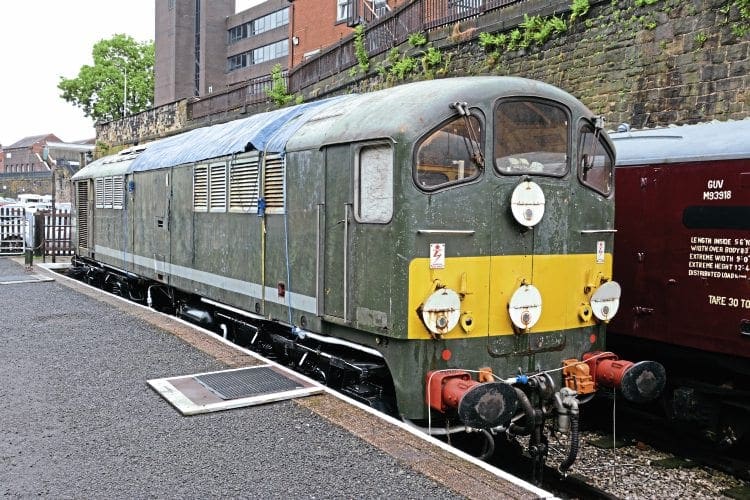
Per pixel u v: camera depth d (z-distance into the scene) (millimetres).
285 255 7441
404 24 16516
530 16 12734
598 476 6348
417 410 5676
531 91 6105
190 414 5988
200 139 10508
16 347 8562
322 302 6699
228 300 8984
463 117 5801
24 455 5137
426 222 5637
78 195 17234
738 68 9477
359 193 6125
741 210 6461
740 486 6164
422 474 4758
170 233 11047
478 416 5309
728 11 9594
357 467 4883
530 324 6016
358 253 6102
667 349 7371
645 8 10742
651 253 7355
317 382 6887
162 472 4824
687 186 6984
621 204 7684
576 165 6391
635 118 10969
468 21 14273
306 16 27344
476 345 5863
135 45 54844
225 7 53156
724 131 6926
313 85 21781
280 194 7512
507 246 5984
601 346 6625
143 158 12664
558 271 6277
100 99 52875
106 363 7777
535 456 5805
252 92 25938
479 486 4559
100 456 5113
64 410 6160
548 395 5961
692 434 7512
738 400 6781
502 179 5949
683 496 5957
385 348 5891
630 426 7770
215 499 4410
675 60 10336
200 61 52812
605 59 11414
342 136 6316
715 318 6715
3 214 22531
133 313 10922
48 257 21562
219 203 9164
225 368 7516
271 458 5055
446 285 5699
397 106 5949
